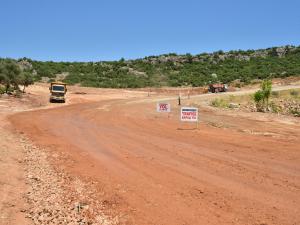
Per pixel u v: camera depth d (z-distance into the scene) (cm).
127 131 2222
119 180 1085
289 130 2297
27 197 903
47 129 2286
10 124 2483
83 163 1317
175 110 3997
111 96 6862
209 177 1107
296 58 14212
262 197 915
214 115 3338
